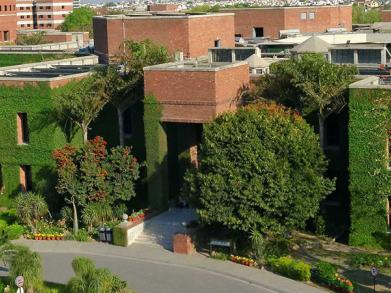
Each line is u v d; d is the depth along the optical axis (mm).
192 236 43469
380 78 47594
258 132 40906
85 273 33906
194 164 50719
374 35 75812
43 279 39531
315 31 107312
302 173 40375
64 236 46719
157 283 38812
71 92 51062
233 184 39781
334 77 44875
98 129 54406
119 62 57250
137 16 71250
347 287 36281
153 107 48531
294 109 47500
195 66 50281
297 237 45188
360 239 43594
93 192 46500
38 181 52719
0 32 124312
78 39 118188
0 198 54156
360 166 42906
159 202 49188
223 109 47688
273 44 73250
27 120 52656
